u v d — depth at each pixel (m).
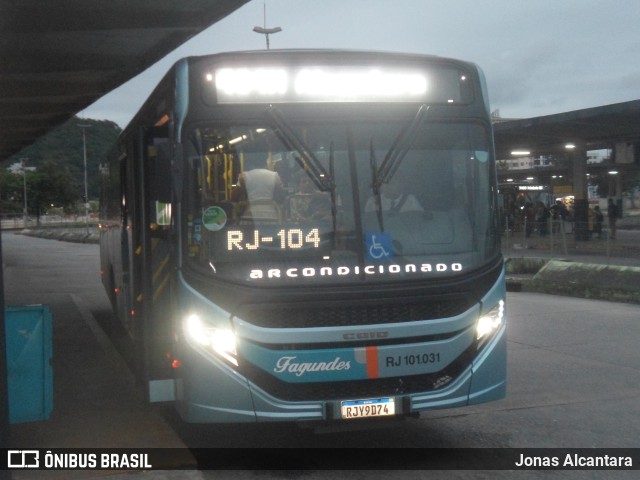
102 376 8.72
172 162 5.56
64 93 12.55
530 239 22.53
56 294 18.28
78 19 8.23
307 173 5.67
